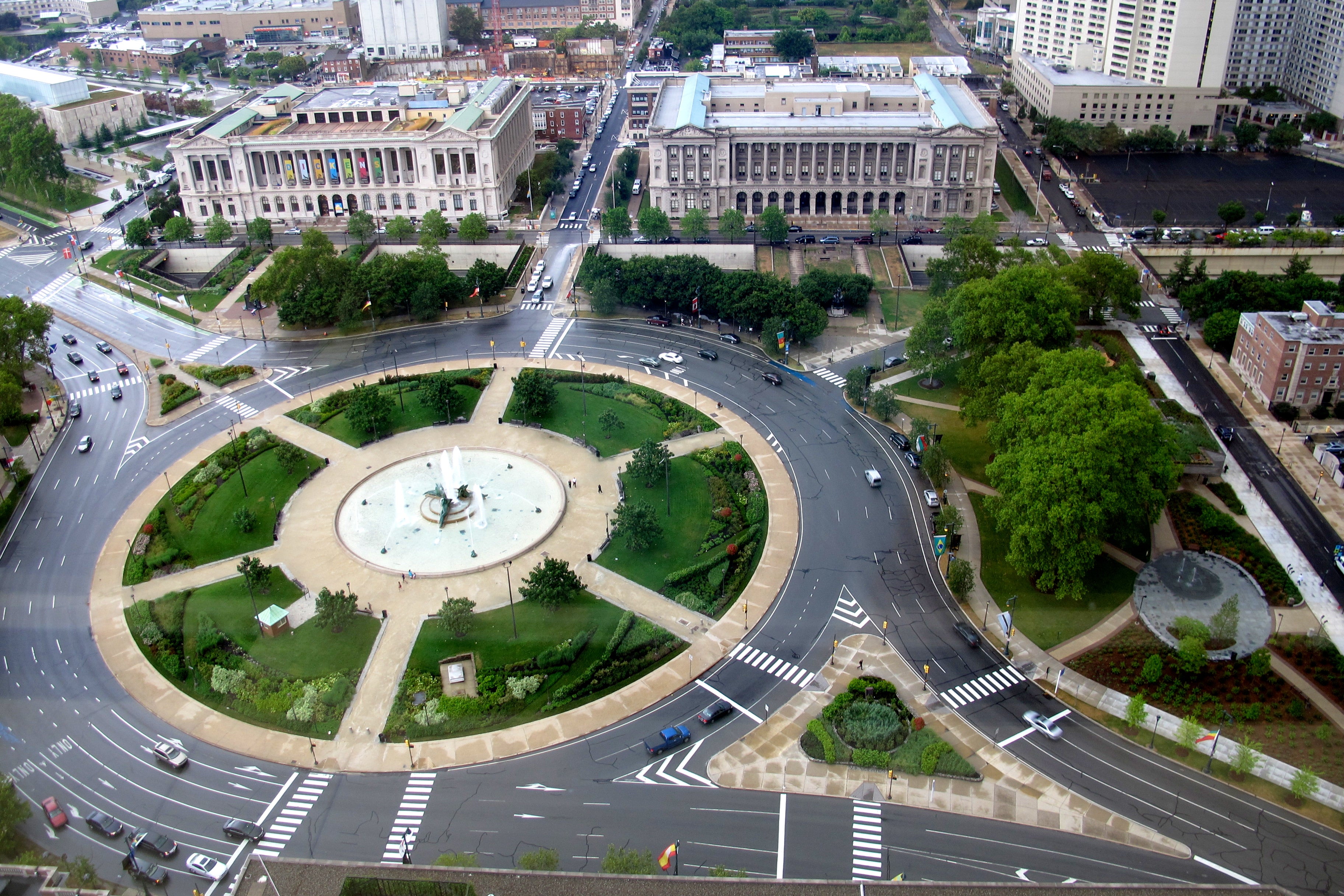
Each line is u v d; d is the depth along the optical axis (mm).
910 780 155125
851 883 122750
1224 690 168125
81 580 199875
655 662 177875
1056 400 196875
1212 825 147125
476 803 152250
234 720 168000
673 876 125125
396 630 184875
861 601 191625
